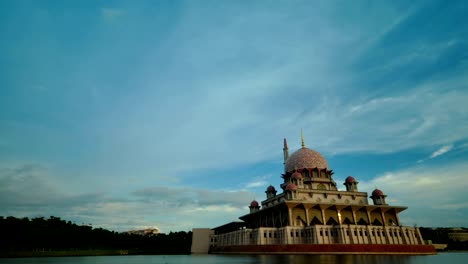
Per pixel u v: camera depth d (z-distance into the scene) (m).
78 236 133.12
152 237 158.62
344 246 83.75
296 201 94.81
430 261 53.03
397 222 107.06
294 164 117.25
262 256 76.69
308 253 82.56
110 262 69.12
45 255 116.69
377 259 58.34
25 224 126.06
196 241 139.75
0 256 109.38
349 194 107.38
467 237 179.00
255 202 127.38
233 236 112.12
